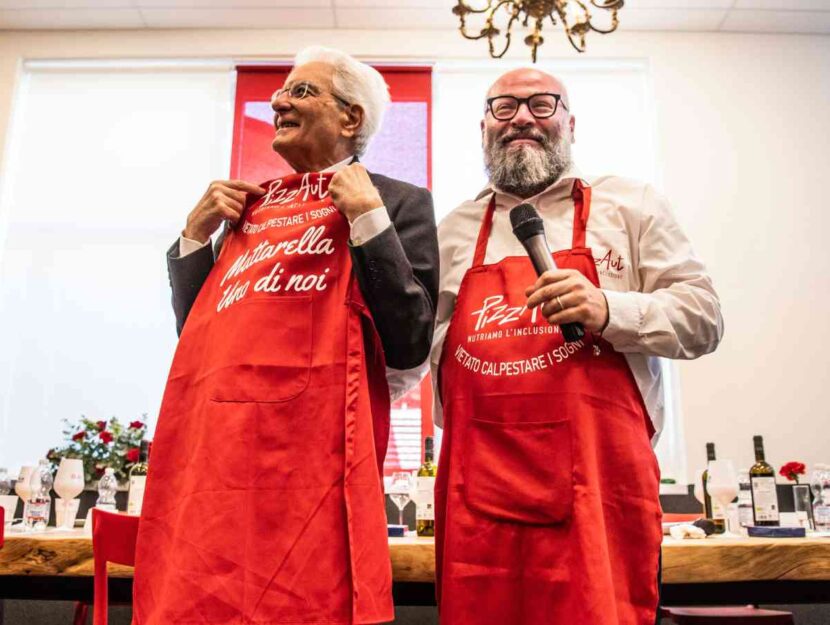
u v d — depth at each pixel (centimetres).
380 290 126
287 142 155
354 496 116
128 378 446
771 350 443
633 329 129
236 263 141
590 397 132
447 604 132
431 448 328
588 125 497
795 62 500
